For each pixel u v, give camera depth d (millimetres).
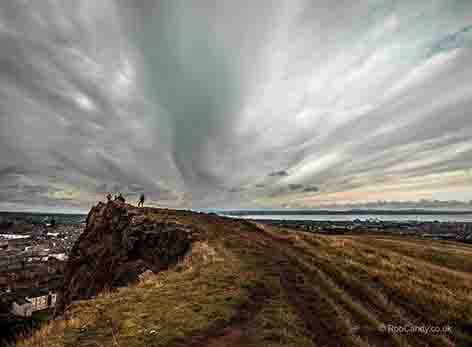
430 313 13156
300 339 9125
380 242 41719
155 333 9258
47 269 165750
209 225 42844
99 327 9844
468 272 28688
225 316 10648
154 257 35125
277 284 15492
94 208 74688
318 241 33594
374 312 12680
